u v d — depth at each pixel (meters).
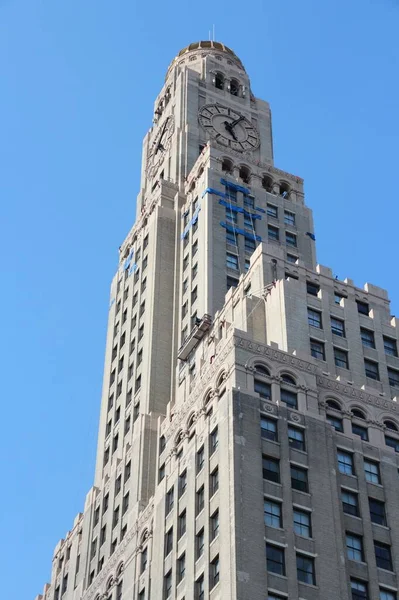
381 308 113.56
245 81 163.00
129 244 147.25
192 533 89.69
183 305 126.69
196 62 163.50
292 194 144.75
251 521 84.00
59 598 119.44
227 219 131.62
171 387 120.19
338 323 107.62
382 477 94.38
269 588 80.69
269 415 92.19
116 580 104.25
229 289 117.94
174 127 152.25
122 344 134.88
